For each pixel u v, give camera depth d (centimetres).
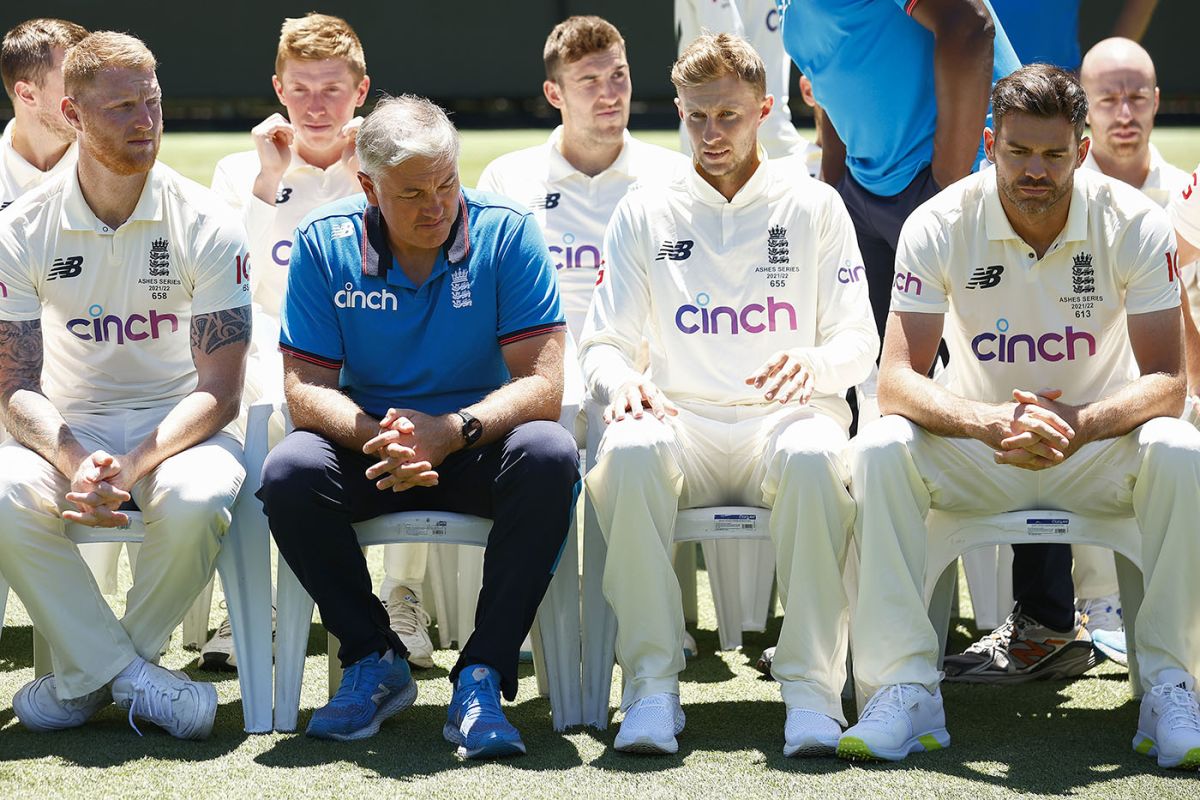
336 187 699
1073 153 503
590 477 521
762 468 545
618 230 579
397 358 541
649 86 2634
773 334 571
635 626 512
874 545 506
